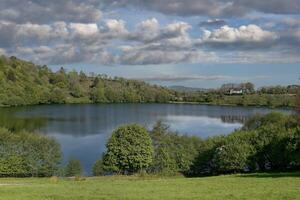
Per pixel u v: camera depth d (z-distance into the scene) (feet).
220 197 101.50
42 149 236.43
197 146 245.65
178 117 609.83
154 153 243.19
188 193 109.09
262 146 221.46
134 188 122.52
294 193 106.73
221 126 498.69
